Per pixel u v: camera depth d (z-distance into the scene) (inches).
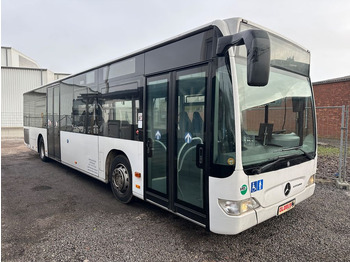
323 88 549.0
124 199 179.5
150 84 150.2
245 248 121.3
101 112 201.0
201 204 117.2
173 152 132.6
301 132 143.6
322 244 125.4
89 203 183.8
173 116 132.3
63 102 270.8
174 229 140.7
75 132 244.7
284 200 124.4
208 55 112.6
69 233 136.5
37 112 358.6
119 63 179.2
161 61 141.1
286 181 124.8
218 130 107.0
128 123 169.5
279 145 126.8
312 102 153.9
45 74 930.7
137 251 118.2
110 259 111.8
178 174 131.0
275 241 128.0
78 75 237.8
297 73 143.8
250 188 107.0
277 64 129.0
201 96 115.9
